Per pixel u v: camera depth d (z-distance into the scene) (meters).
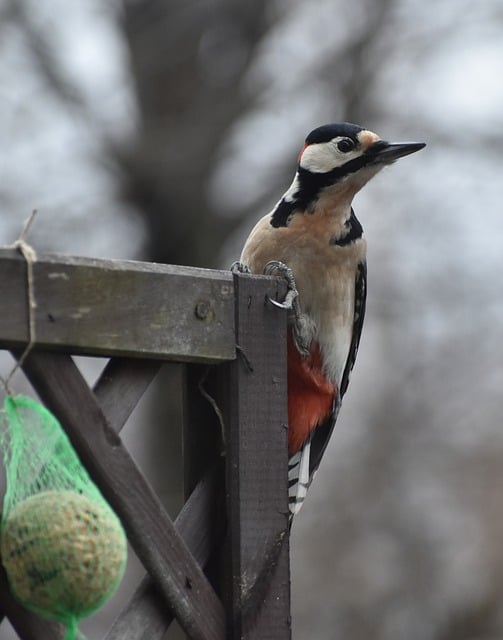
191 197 15.92
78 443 5.25
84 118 15.94
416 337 17.45
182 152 15.92
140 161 15.79
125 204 16.02
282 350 5.88
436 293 16.72
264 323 5.84
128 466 5.34
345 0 16.14
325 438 7.97
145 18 16.41
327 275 7.79
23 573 4.85
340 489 16.97
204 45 16.55
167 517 5.45
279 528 5.79
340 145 7.99
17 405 5.10
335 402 7.88
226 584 5.70
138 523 5.36
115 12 16.58
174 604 5.44
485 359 17.33
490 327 17.16
